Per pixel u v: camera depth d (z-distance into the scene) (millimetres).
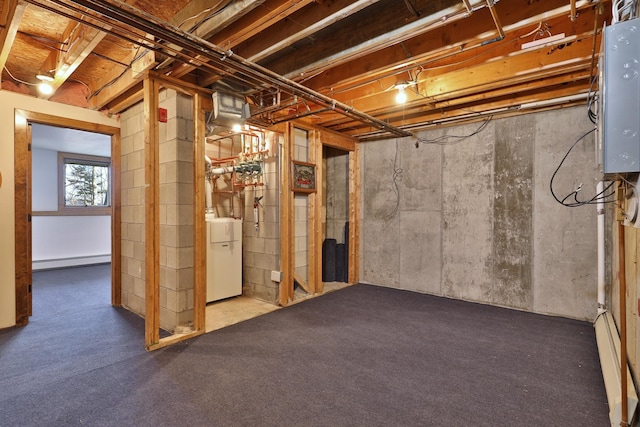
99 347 2809
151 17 1797
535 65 2801
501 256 4020
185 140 3156
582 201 3518
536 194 3793
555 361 2578
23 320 3367
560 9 1962
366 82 3051
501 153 4016
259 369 2430
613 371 2117
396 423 1839
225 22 2033
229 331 3182
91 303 4148
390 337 3045
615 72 1394
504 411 1952
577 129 3557
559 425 1831
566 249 3627
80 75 3529
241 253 4406
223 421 1837
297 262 4500
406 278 4809
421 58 2592
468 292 4266
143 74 2809
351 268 5160
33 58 3113
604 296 3262
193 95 3119
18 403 1992
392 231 4953
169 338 2916
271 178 4184
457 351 2754
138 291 3727
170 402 2012
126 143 3904
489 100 3781
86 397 2059
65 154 6773
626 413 1715
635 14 1482
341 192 5445
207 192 4293
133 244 3818
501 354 2701
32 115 3443
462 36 2352
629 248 2234
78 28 2418
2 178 3287
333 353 2705
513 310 3869
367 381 2273
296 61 2814
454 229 4379
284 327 3293
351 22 2428
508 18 2162
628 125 1370
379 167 5094
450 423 1843
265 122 3658
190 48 2094
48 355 2652
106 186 7473
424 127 4469
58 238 6621
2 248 3283
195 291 3098
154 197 2801
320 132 4562
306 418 1873
